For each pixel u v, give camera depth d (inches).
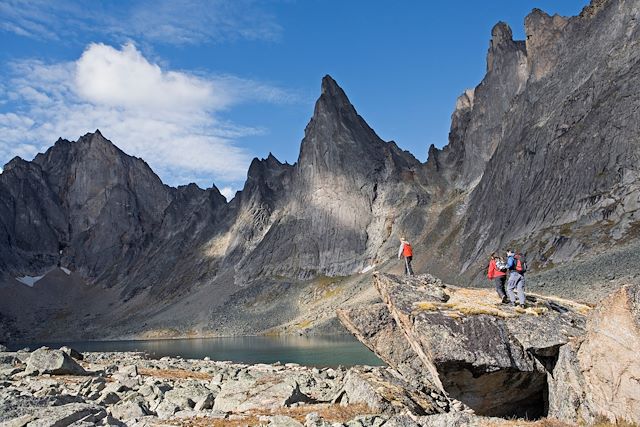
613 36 5246.1
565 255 3836.1
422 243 6811.0
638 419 674.8
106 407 960.9
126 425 788.6
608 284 2817.4
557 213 4500.5
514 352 824.3
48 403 829.2
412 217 7632.9
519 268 936.3
